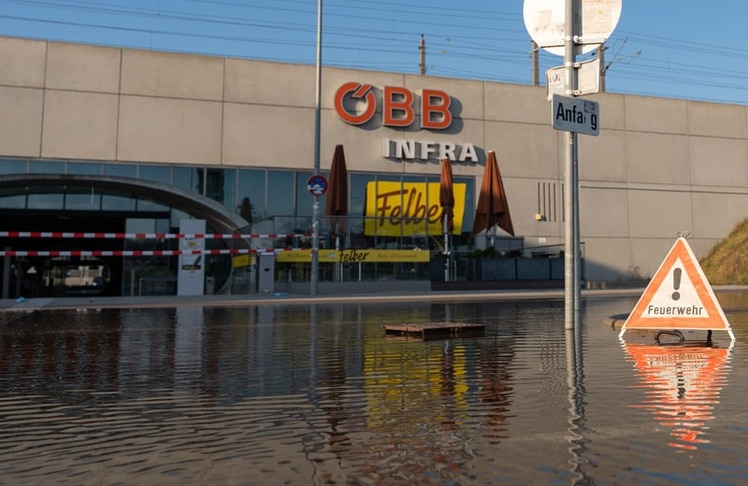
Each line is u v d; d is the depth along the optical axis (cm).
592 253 3253
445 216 2823
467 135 3128
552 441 400
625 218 3325
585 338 984
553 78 1073
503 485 319
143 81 2714
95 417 484
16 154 2552
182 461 369
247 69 2847
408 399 538
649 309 944
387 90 3006
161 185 2556
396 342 955
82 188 2645
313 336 1046
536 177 3200
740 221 3538
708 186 3488
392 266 2523
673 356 780
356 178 2961
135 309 1764
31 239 2966
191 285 2358
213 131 2784
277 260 2386
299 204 2878
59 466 362
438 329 1027
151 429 446
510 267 2788
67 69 2631
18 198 2594
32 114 2580
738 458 361
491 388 581
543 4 1085
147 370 708
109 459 375
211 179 2770
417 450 385
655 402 513
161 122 2725
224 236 2375
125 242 2675
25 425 461
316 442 407
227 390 588
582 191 3275
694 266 921
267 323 1302
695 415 466
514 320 1328
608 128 3341
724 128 3547
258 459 371
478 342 941
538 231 3177
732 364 713
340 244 2466
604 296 2403
